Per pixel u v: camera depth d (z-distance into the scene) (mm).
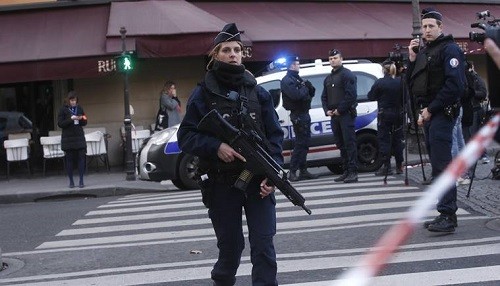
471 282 6305
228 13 19672
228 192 5227
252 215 5199
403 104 11445
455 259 7027
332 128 12797
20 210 13078
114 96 19297
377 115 13125
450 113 7523
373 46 19797
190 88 19734
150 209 11531
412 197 10641
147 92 19500
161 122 17562
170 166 13797
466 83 7773
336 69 12539
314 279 6656
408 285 6289
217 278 5461
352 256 7406
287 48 18672
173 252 8250
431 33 7605
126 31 17406
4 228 10797
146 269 7527
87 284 7066
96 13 18844
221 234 5332
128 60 16219
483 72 22219
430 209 9297
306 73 14344
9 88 19109
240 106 5230
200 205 11516
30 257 8547
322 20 20422
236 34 5336
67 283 7156
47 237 9820
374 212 9695
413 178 12492
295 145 13422
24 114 19141
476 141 3682
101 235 9656
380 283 6387
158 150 13812
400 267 6859
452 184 7891
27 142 17875
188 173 13906
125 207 12039
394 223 8867
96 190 15172
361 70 14516
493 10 23969
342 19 20734
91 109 19250
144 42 17391
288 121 13805
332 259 7352
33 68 17172
